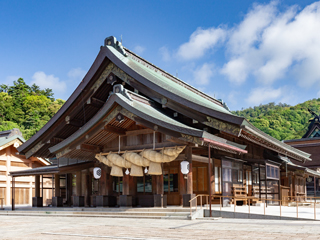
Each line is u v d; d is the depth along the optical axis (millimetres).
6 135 36531
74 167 22688
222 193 19172
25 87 118625
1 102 91875
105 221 14539
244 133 16984
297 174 31828
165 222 13523
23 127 82438
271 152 26047
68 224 13469
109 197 20016
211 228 11039
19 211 21922
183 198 16938
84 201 22984
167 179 20453
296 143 46688
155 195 17734
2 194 34719
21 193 36344
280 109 156375
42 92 124125
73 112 21609
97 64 19688
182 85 25594
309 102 164500
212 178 20188
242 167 22078
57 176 24797
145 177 20672
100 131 18328
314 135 50312
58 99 123375
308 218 13727
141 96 18484
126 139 19328
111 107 17484
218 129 17094
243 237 8680
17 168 36625
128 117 17281
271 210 17875
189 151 17359
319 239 8141
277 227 11102
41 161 37688
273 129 128375
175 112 18953
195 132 15164
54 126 22406
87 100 20875
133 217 16250
